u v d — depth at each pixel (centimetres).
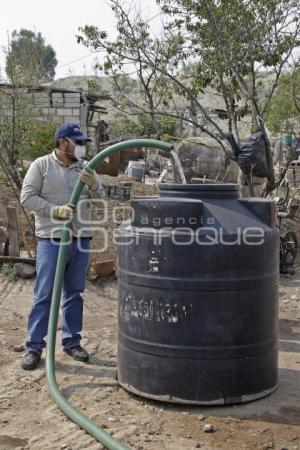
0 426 393
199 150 1387
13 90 948
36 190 484
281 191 1177
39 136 1330
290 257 909
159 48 845
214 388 409
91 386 457
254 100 803
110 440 365
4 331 595
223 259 399
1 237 822
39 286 488
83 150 486
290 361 524
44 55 1205
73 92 2147
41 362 502
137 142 451
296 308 712
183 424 396
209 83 859
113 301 720
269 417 406
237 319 406
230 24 794
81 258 500
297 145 935
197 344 405
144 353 419
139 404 425
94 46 846
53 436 379
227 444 371
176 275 402
